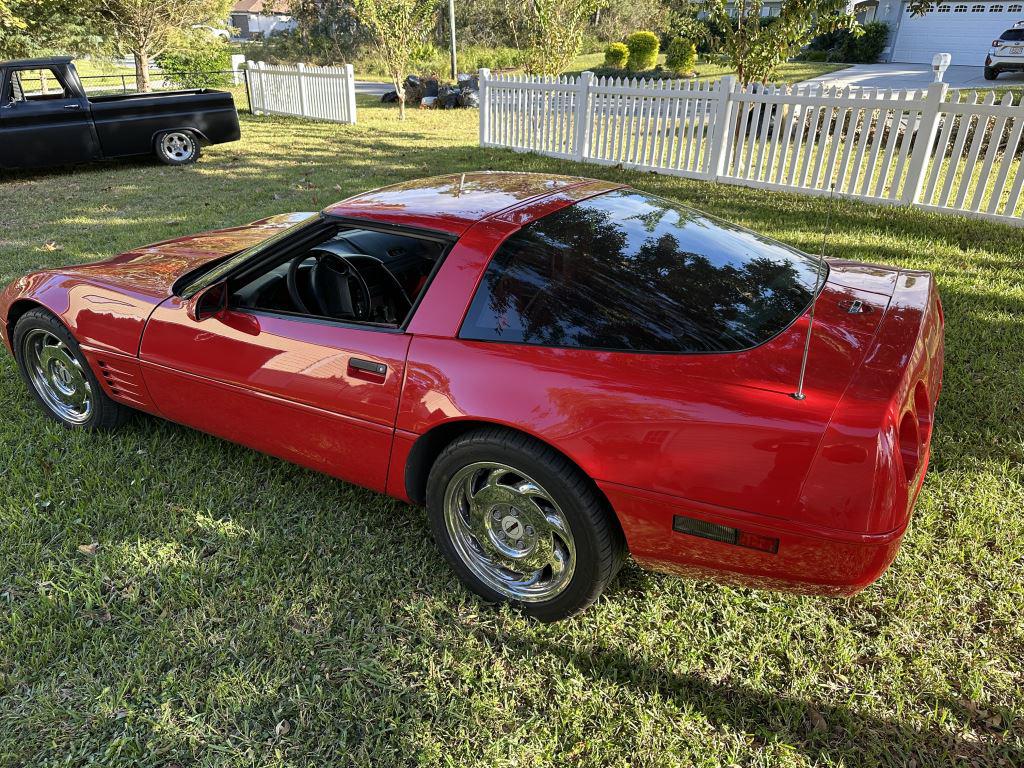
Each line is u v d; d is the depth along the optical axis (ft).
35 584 8.91
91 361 11.21
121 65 101.96
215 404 10.09
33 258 21.58
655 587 8.61
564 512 7.29
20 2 62.95
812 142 26.37
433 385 7.78
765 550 6.47
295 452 9.64
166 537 9.65
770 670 7.47
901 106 23.72
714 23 35.65
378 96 77.66
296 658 7.79
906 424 6.81
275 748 6.81
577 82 34.30
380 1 54.34
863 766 6.47
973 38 91.30
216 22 79.15
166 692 7.40
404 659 7.78
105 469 11.20
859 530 6.01
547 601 7.99
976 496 9.68
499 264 7.88
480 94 40.14
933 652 7.55
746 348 6.95
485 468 7.74
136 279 11.18
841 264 9.41
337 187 30.58
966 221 22.76
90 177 35.94
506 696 7.27
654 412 6.65
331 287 8.98
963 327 14.94
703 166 30.35
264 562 9.19
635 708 7.09
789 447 6.18
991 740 6.64
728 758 6.61
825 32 32.24
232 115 39.86
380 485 9.00
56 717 7.18
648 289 7.56
